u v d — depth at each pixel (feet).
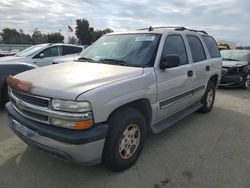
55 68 12.56
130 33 15.25
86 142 9.43
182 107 16.37
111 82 10.57
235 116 20.48
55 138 9.51
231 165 12.38
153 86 12.49
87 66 12.78
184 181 10.94
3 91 19.39
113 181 10.83
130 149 11.64
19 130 10.87
